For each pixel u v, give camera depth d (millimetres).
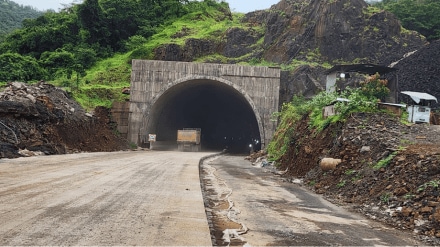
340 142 17047
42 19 64625
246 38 54562
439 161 11078
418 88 33812
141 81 41656
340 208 11398
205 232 6445
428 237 8250
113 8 60344
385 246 7340
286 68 44094
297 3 54312
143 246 5355
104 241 5430
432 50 37844
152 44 54781
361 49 47156
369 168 13719
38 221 6293
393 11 58781
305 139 21625
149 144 42219
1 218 6340
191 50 53438
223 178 17578
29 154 20281
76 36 58656
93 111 38688
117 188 10547
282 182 17531
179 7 66750
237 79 41344
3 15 133375
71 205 7773
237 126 64562
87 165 16875
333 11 49031
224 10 69500
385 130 16500
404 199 10484
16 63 47156
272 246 6660
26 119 23312
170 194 10250
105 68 52125
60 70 50219
